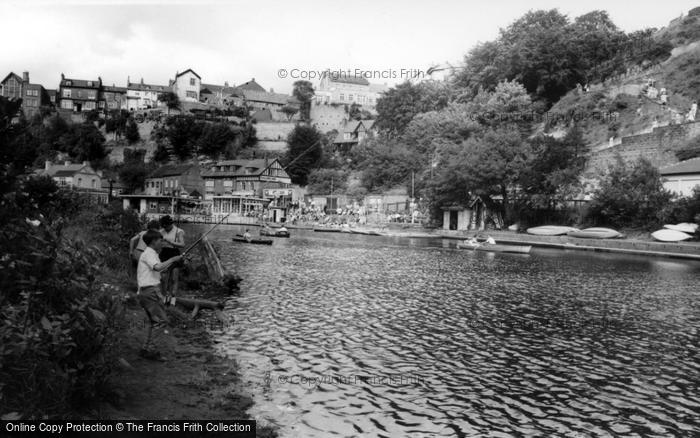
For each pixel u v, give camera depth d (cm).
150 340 1015
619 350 1349
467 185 6606
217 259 2012
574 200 6106
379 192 10194
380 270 2903
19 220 717
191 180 11150
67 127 14500
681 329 1602
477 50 12331
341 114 16288
